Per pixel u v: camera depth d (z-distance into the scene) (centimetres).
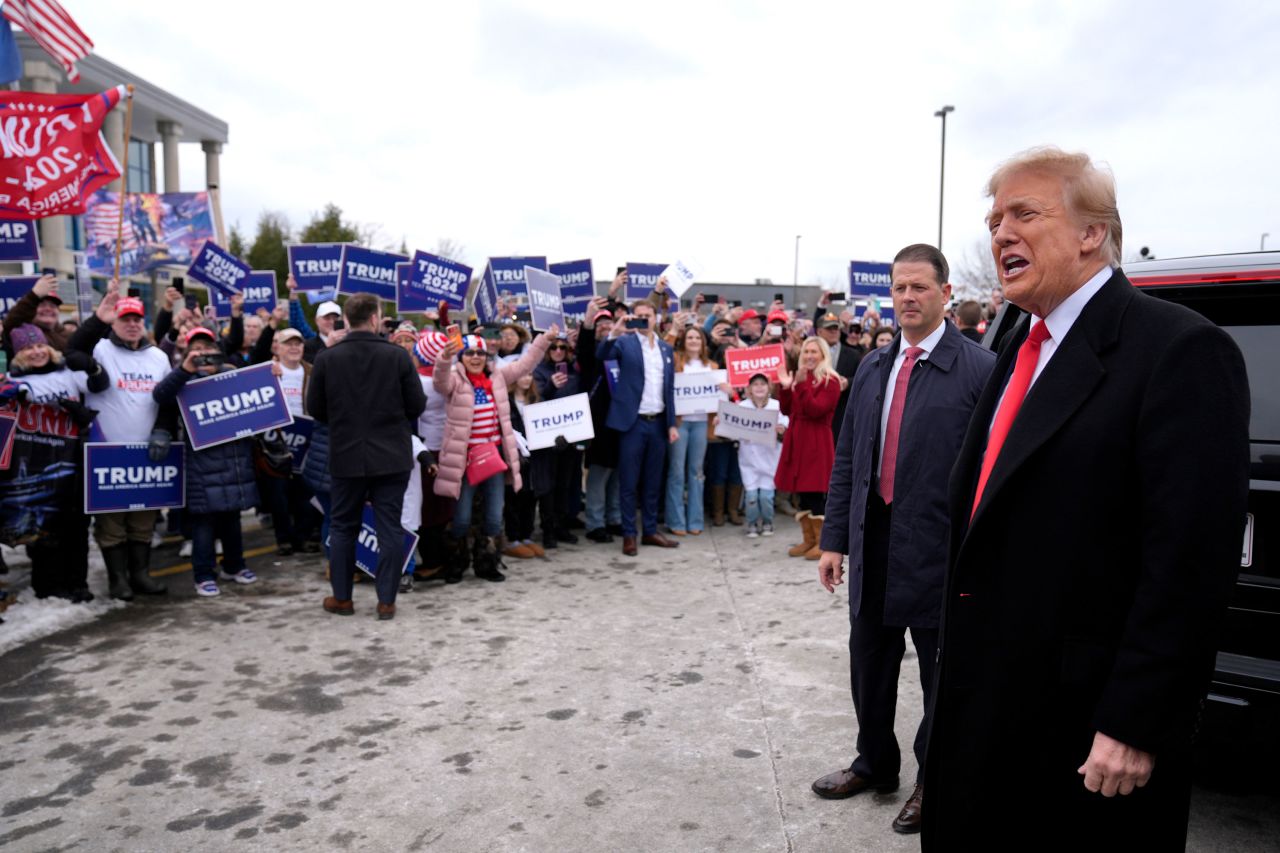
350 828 304
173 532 771
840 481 322
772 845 290
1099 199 164
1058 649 160
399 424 545
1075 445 158
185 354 633
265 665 466
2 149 624
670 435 741
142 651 487
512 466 632
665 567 682
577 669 458
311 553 732
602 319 777
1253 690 263
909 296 288
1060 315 170
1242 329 294
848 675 445
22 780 341
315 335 860
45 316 637
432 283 938
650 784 333
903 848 287
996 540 167
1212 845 289
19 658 475
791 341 974
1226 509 144
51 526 544
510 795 326
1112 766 148
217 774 345
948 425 282
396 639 509
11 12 636
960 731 170
